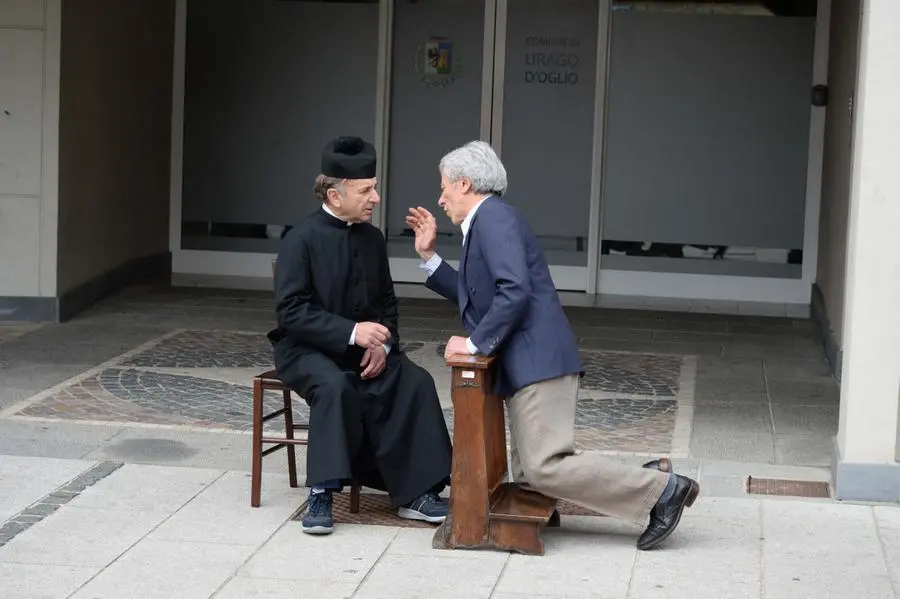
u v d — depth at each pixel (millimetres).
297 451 7371
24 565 5535
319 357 6121
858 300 6402
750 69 12977
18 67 10945
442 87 13422
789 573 5562
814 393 9203
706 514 6328
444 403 8719
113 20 12109
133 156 12805
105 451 7270
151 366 9523
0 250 11055
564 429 5730
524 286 5586
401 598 5242
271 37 13555
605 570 5574
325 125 13586
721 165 13102
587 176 13281
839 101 10977
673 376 9672
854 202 6453
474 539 5793
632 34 13102
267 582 5395
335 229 6234
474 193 5805
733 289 13164
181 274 13758
